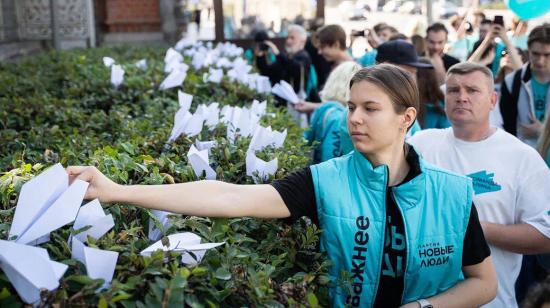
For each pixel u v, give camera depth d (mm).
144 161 2904
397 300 2314
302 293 2035
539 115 5043
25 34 13555
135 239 2066
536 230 3131
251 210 2186
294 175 2297
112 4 15812
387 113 2215
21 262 1688
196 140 3367
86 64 7742
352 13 22203
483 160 3264
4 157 3455
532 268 3877
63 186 1958
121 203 2125
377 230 2250
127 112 4699
